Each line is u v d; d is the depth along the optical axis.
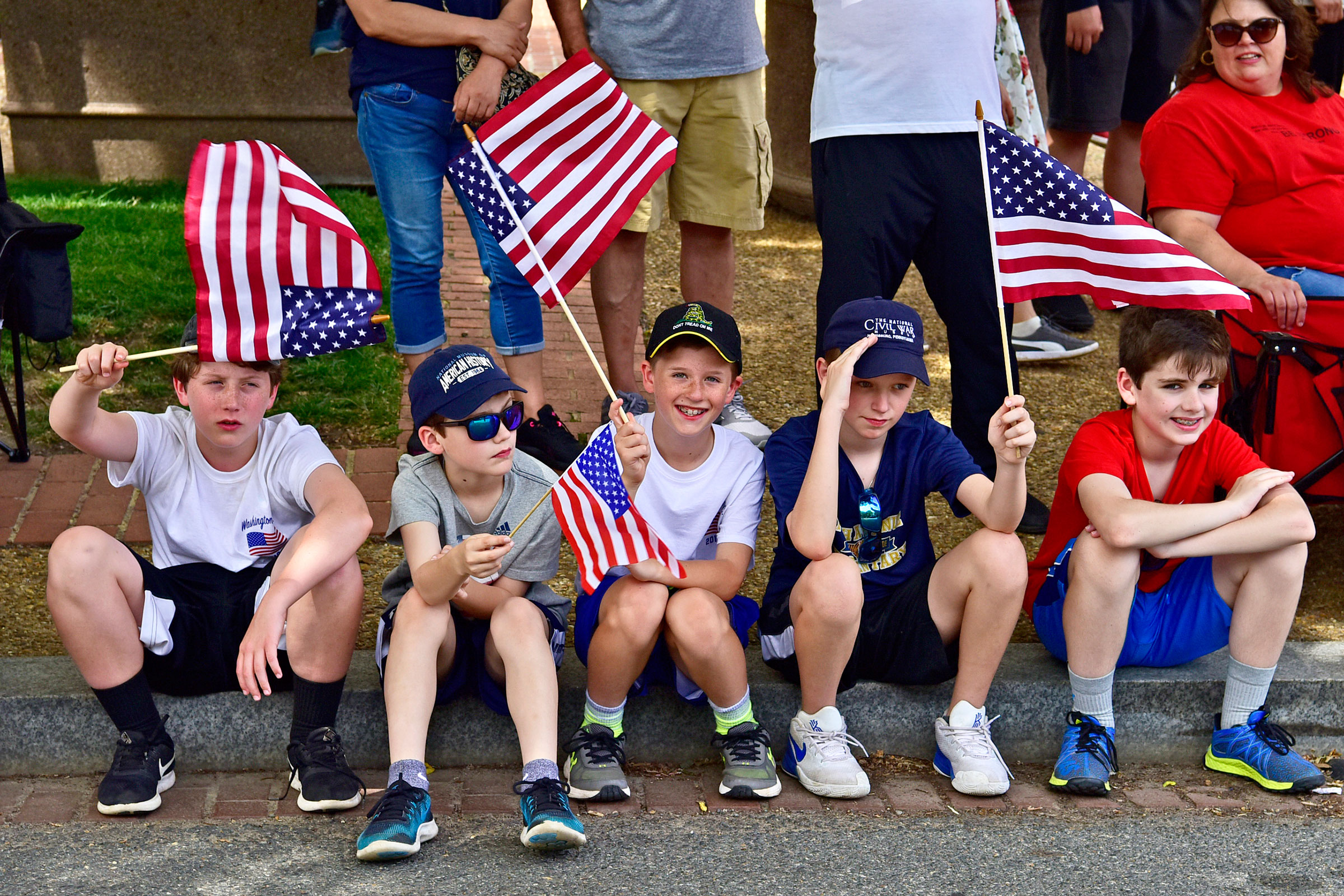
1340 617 4.07
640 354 5.95
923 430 3.52
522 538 3.35
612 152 3.69
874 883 2.88
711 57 4.79
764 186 5.05
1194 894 2.87
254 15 8.20
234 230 3.16
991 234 3.48
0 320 4.46
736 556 3.38
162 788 3.21
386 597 3.41
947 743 3.38
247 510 3.32
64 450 4.81
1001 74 4.68
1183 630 3.50
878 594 3.49
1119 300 3.52
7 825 3.04
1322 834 3.16
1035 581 3.62
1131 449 3.56
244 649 2.93
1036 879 2.91
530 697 3.11
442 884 2.83
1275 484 3.37
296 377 5.37
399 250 4.61
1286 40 4.28
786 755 3.41
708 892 2.83
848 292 4.31
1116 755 3.45
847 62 4.23
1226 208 4.36
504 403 3.23
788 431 3.54
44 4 8.13
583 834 2.94
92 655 3.06
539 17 13.59
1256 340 4.22
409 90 4.46
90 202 7.66
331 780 3.14
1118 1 6.08
